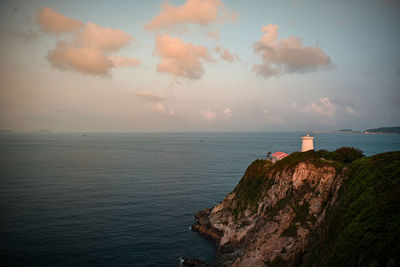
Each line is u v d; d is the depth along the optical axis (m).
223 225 55.22
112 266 41.75
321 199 38.88
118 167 139.75
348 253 24.27
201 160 171.50
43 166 137.88
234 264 40.16
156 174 119.62
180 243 51.12
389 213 23.95
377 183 29.30
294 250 36.12
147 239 51.94
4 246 46.59
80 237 51.25
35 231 53.25
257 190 55.81
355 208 28.41
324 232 32.12
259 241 40.66
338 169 40.12
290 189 44.47
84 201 74.88
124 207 70.50
